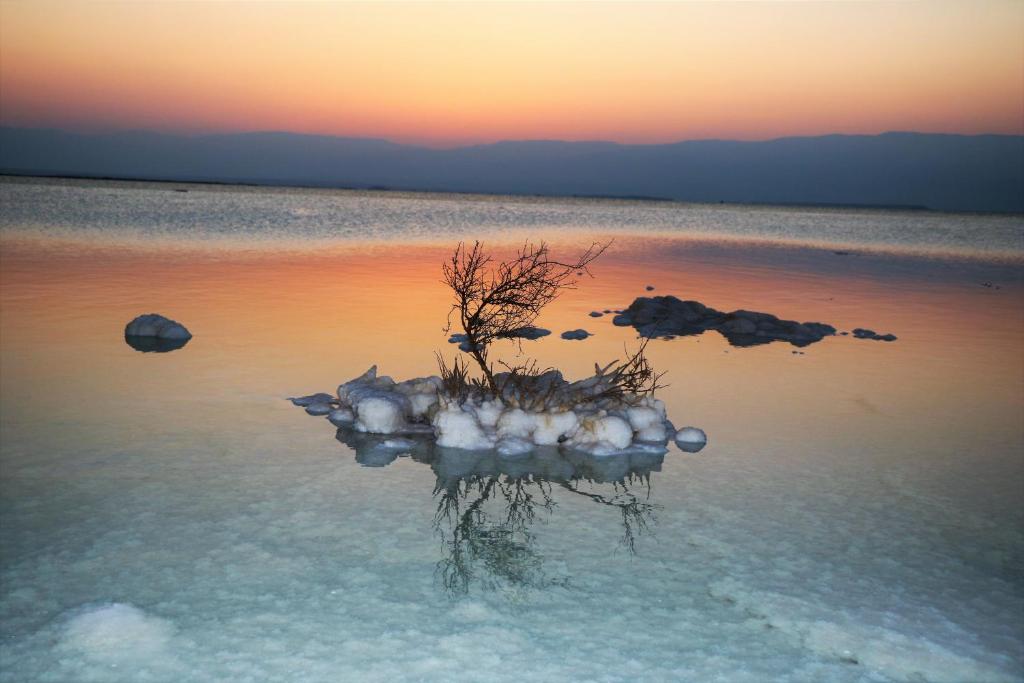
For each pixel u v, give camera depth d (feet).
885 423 30.91
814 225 214.07
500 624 16.57
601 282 72.64
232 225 120.06
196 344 39.01
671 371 37.76
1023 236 190.60
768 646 16.15
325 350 38.88
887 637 16.61
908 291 72.49
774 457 26.94
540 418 28.09
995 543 21.03
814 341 46.55
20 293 50.90
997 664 15.89
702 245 123.44
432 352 39.34
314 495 22.59
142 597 17.07
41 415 27.91
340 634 16.01
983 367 41.16
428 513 21.83
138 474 23.38
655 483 24.50
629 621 16.87
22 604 16.69
